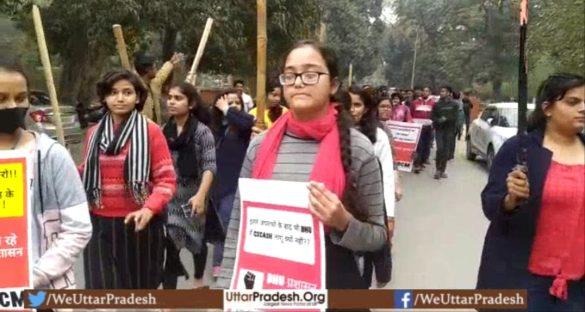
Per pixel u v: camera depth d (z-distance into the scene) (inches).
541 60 436.1
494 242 119.5
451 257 271.4
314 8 792.3
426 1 2274.9
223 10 668.1
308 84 98.8
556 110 116.5
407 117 537.0
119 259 156.1
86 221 106.4
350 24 1529.3
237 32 701.9
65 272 104.4
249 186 102.0
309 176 99.5
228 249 107.7
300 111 99.9
